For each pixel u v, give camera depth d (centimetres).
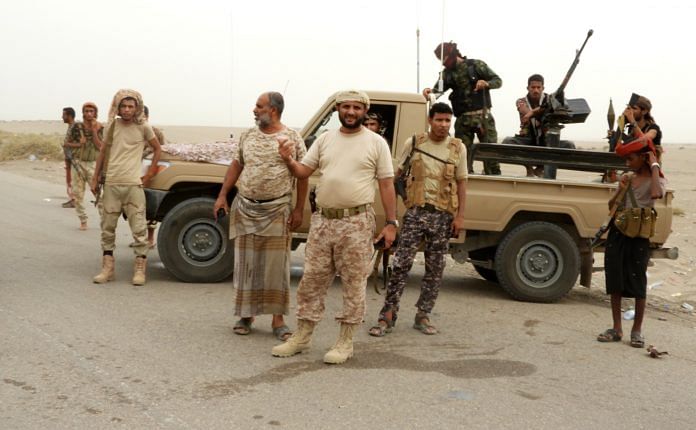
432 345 596
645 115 660
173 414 416
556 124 840
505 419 433
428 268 634
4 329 572
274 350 539
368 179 526
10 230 1101
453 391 480
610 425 434
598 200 786
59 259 887
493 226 776
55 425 395
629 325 707
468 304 767
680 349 627
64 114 1266
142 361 511
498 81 858
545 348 603
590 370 546
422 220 621
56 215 1335
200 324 618
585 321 715
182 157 783
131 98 741
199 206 773
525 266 784
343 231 522
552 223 795
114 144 754
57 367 489
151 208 778
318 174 774
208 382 475
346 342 538
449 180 621
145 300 695
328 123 784
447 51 859
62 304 661
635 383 520
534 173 884
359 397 459
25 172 2420
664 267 1089
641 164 620
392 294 626
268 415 421
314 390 468
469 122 864
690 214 1742
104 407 423
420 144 629
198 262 781
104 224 763
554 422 433
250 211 579
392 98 778
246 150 582
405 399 459
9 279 755
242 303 584
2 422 396
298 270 921
